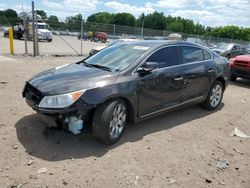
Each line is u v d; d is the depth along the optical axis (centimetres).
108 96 404
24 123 484
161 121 549
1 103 585
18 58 1377
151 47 502
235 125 564
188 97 562
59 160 374
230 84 1054
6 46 2053
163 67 502
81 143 423
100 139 413
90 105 390
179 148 437
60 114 383
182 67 536
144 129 501
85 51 2008
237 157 424
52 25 2153
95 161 378
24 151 392
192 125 542
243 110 679
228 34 8506
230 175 372
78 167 362
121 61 481
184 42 567
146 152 414
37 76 464
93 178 341
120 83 427
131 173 357
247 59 1018
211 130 525
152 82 472
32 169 351
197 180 354
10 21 4303
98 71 454
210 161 404
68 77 427
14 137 430
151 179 348
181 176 360
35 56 1519
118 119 432
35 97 411
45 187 318
